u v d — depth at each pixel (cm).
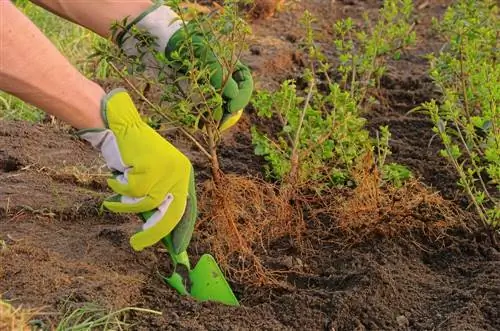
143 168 192
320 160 237
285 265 216
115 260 213
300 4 371
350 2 382
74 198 235
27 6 311
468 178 242
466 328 198
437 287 212
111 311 196
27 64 184
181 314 200
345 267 216
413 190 233
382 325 201
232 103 218
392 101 293
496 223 224
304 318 201
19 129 263
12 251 209
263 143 240
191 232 202
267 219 223
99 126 192
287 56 322
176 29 212
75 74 190
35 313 189
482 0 277
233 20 215
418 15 367
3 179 241
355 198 225
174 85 217
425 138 272
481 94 234
